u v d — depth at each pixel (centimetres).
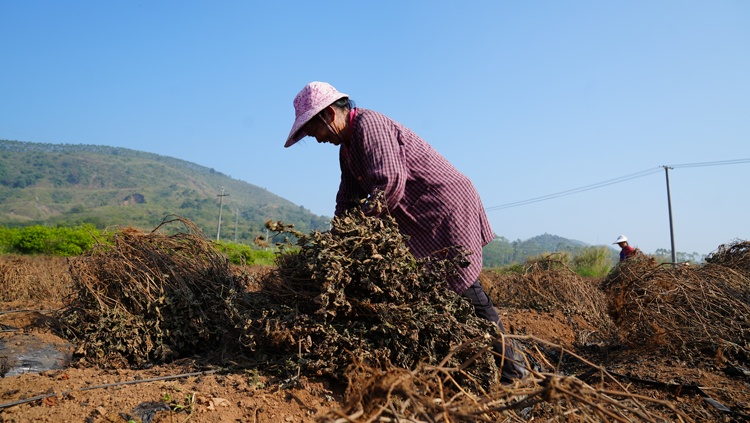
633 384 401
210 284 394
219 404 283
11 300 724
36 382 306
